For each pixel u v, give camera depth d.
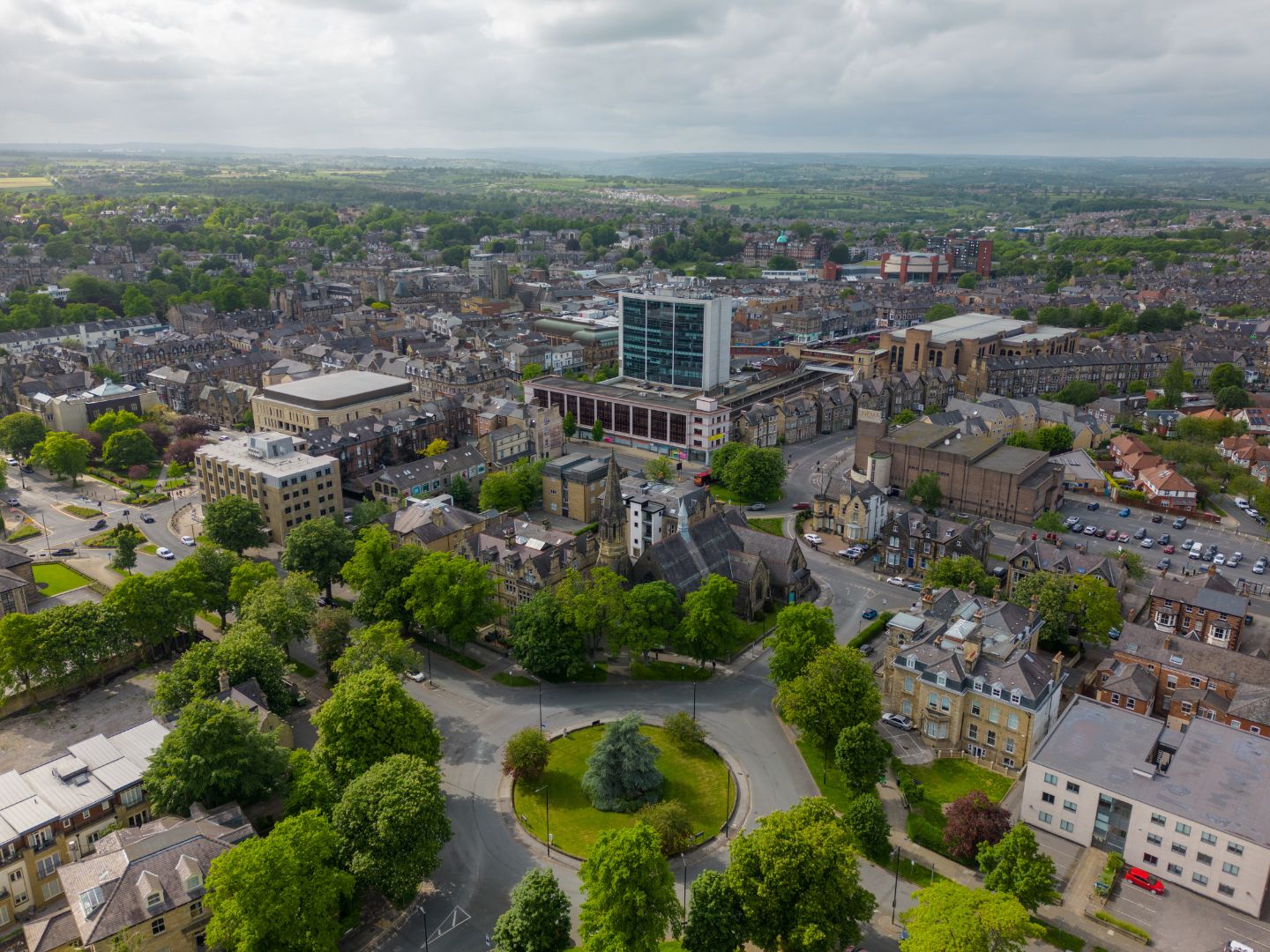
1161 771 138.00
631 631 180.75
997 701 155.00
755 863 115.12
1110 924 122.50
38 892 127.06
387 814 120.06
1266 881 122.12
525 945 110.94
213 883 108.12
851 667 154.00
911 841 139.00
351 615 194.25
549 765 157.50
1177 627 195.88
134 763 141.00
